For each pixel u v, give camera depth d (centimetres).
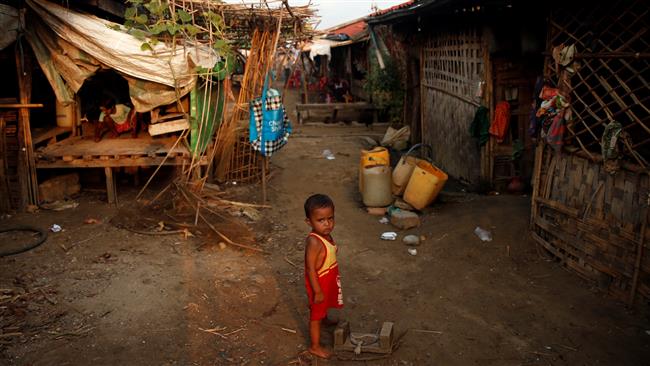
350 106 1745
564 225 591
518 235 662
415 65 1348
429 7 825
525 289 547
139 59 760
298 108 1756
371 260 629
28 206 767
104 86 984
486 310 506
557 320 485
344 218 779
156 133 821
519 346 445
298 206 835
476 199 820
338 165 1116
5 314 468
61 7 741
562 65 564
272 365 412
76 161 786
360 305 519
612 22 513
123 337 441
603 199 534
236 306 503
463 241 663
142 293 517
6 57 771
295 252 647
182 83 781
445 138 1087
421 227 729
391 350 429
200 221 703
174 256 611
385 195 798
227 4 789
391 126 1545
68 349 421
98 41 747
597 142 539
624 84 502
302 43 952
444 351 438
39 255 605
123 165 797
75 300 500
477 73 891
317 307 412
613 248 520
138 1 725
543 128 606
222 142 931
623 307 500
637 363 418
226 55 792
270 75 868
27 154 762
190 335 449
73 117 938
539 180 643
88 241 649
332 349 434
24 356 411
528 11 741
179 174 825
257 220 749
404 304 521
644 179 482
